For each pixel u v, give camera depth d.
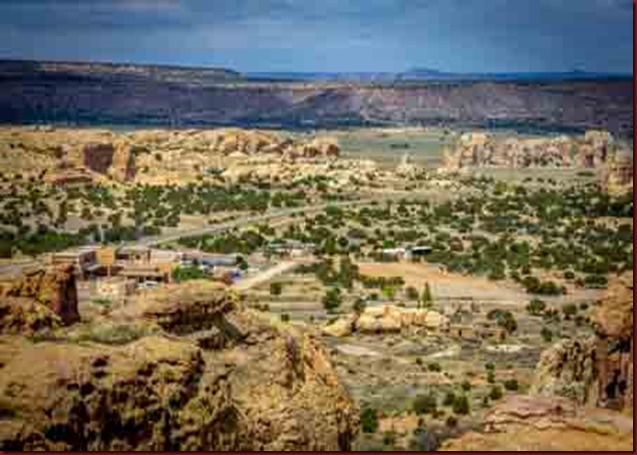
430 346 119.12
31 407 28.69
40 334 40.41
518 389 94.25
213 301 49.31
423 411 83.00
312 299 147.50
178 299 48.25
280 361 46.78
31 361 30.48
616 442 33.25
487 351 116.31
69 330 42.19
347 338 123.25
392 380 98.94
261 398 43.75
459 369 106.12
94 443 29.58
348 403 51.50
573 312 138.62
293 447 43.09
